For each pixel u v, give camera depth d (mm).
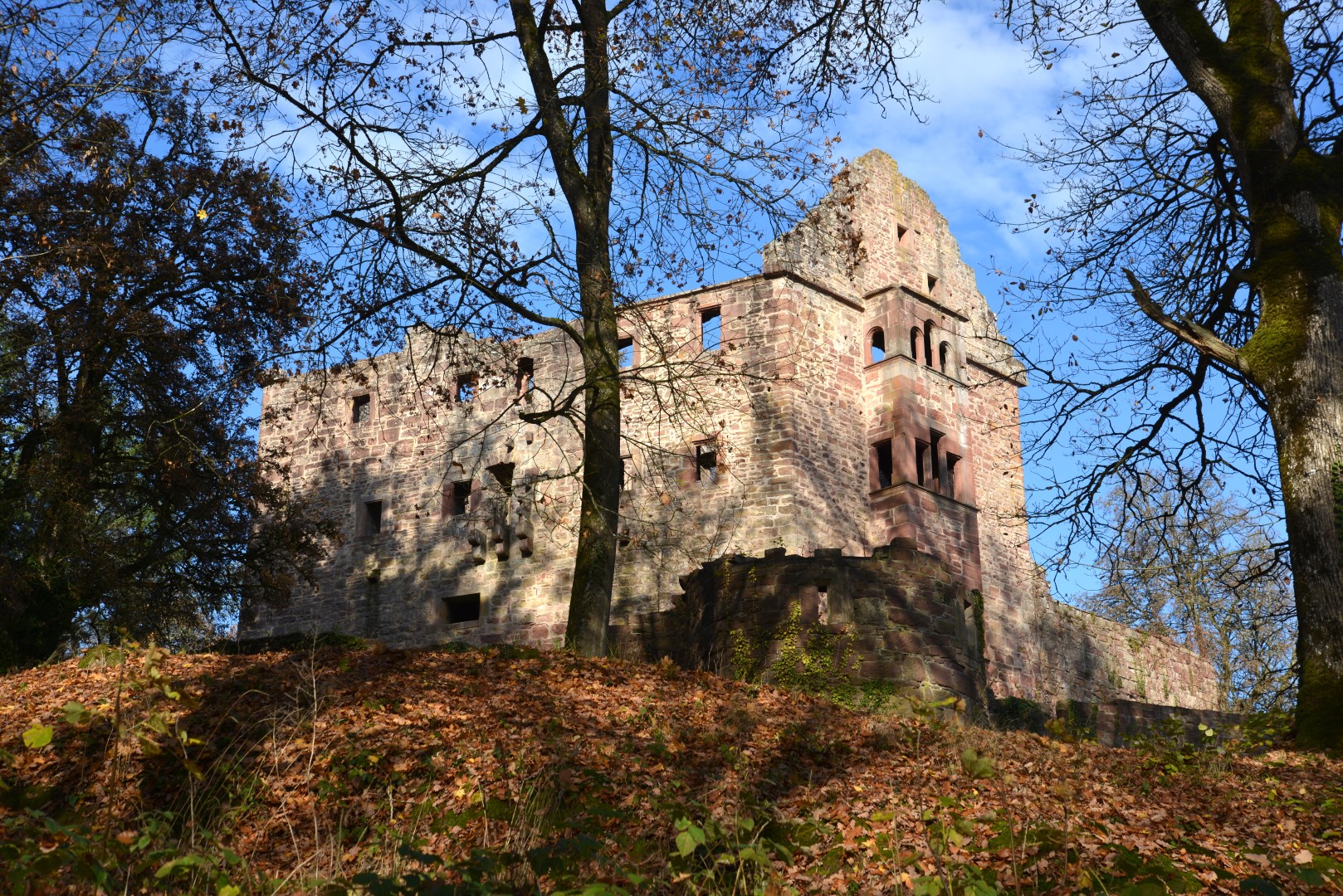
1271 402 12109
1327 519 11367
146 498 20781
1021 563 26734
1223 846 6770
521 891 5445
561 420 26094
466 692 9641
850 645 13789
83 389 19656
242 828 7113
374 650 11000
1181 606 29078
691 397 23672
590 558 13117
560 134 14453
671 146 13922
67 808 7305
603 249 14219
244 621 28547
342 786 7578
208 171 19266
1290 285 12227
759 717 9883
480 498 26656
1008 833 6398
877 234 26938
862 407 25234
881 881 6000
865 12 14969
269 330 20328
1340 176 12594
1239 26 13648
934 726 9594
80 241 17297
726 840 5738
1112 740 17266
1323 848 6875
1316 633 11227
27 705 9484
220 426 21516
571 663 11266
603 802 7203
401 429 28031
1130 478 16078
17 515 19656
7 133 14602
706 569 15508
